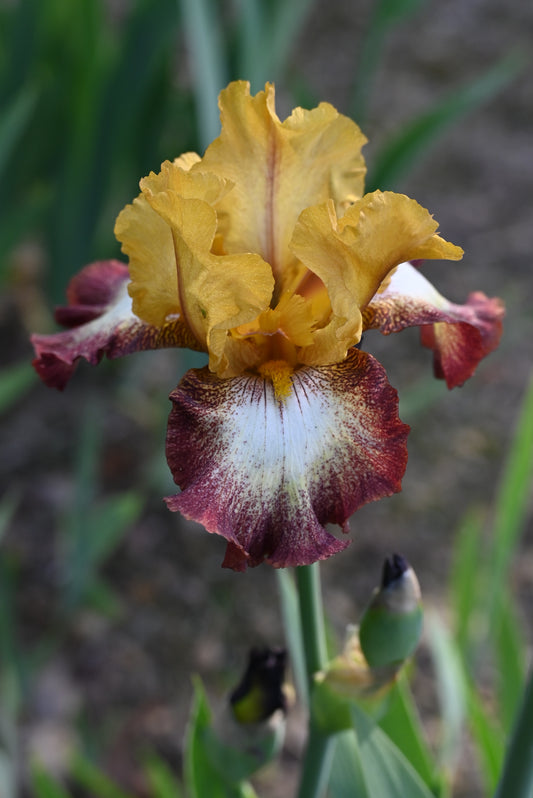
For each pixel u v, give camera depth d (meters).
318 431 0.48
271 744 0.57
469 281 1.45
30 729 0.89
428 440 1.25
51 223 1.18
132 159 1.23
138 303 0.50
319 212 0.48
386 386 0.48
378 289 0.51
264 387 0.49
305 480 0.48
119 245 1.23
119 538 1.10
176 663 0.98
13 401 1.29
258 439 0.48
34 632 0.98
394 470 0.47
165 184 0.48
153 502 1.15
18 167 1.16
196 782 0.60
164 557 1.09
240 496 0.47
